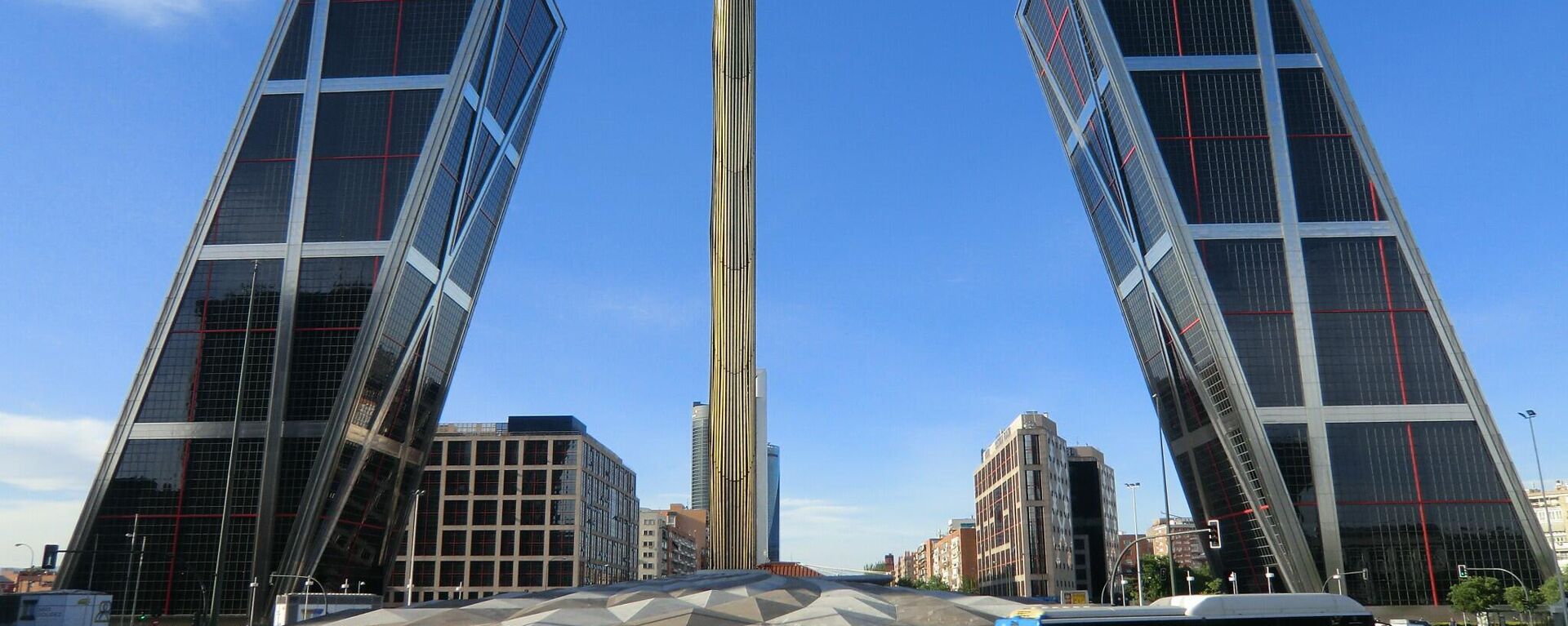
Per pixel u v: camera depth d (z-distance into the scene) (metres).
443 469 181.50
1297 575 123.94
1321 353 128.12
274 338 127.94
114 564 122.88
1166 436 150.50
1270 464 125.75
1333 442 125.94
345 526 130.88
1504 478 123.88
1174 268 133.50
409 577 147.12
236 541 122.94
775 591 56.38
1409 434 125.94
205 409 126.69
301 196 132.25
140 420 126.38
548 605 55.34
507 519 179.00
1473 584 113.50
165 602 121.62
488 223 154.62
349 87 136.12
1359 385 127.31
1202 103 135.62
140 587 122.06
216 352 128.12
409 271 132.00
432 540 178.50
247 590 121.56
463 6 139.50
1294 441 126.25
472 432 192.50
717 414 65.69
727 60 71.38
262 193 132.75
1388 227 131.50
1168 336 139.12
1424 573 122.19
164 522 123.62
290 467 124.69
